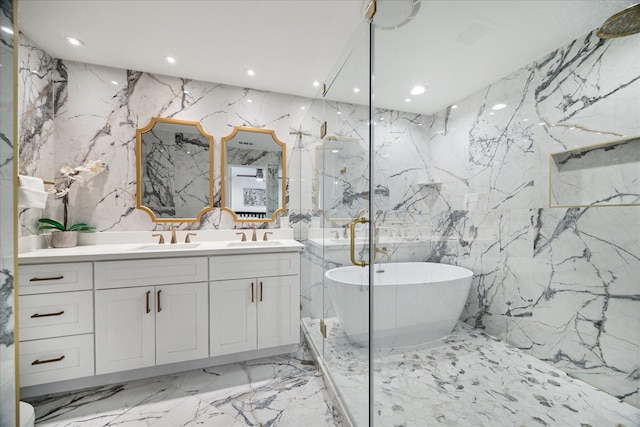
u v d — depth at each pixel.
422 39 1.55
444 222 2.16
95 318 1.54
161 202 2.17
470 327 2.13
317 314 2.16
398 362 1.70
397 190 2.00
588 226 1.53
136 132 2.10
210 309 1.77
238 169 2.38
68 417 1.34
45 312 1.46
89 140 1.99
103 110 2.02
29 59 1.69
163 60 1.95
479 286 2.14
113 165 2.05
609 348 1.43
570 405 1.37
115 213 2.05
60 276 1.48
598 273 1.48
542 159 1.75
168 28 1.61
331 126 1.90
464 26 1.48
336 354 1.64
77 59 1.93
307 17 1.52
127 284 1.60
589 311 1.52
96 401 1.46
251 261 1.88
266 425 1.29
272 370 1.79
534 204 1.80
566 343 1.62
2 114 0.62
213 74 2.16
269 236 2.44
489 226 2.07
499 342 1.99
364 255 1.47
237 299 1.84
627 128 1.36
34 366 1.43
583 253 1.55
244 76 2.19
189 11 1.47
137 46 1.79
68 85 1.94
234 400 1.48
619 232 1.40
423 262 2.12
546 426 1.24
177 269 1.70
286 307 1.96
